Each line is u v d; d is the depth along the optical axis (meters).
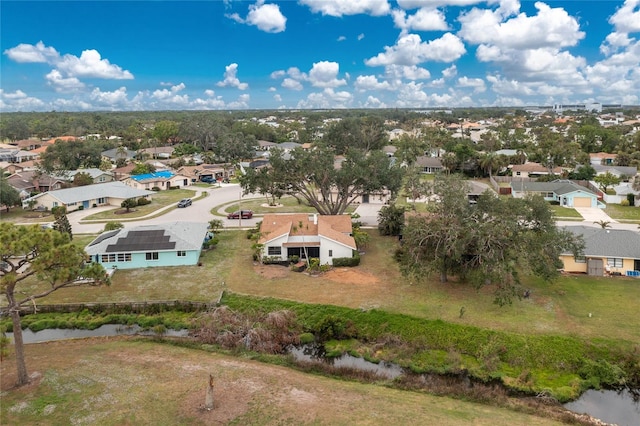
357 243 51.06
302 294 39.03
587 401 26.50
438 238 38.47
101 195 76.44
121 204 73.50
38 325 34.91
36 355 30.02
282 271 44.50
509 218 37.84
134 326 35.56
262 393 25.31
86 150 111.50
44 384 25.80
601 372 28.39
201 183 101.94
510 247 36.78
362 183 57.47
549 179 90.56
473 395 26.34
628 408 25.83
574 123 198.75
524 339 31.20
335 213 59.69
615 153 122.44
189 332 34.44
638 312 34.81
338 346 32.38
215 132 158.50
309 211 71.25
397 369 29.83
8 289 24.75
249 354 31.05
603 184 81.62
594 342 30.73
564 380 28.23
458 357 30.28
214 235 56.66
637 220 64.12
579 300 37.12
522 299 37.38
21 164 114.19
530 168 102.12
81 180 87.50
